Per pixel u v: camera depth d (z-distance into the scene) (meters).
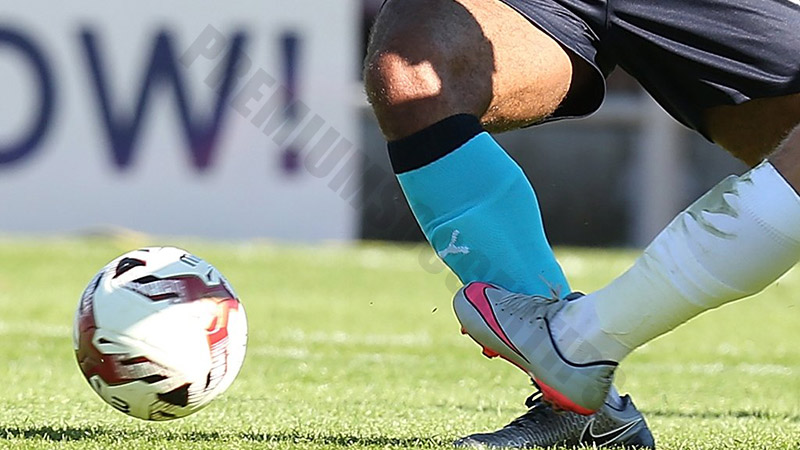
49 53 41.78
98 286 10.73
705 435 12.62
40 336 22.48
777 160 9.17
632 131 52.09
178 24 41.88
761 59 10.21
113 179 42.16
